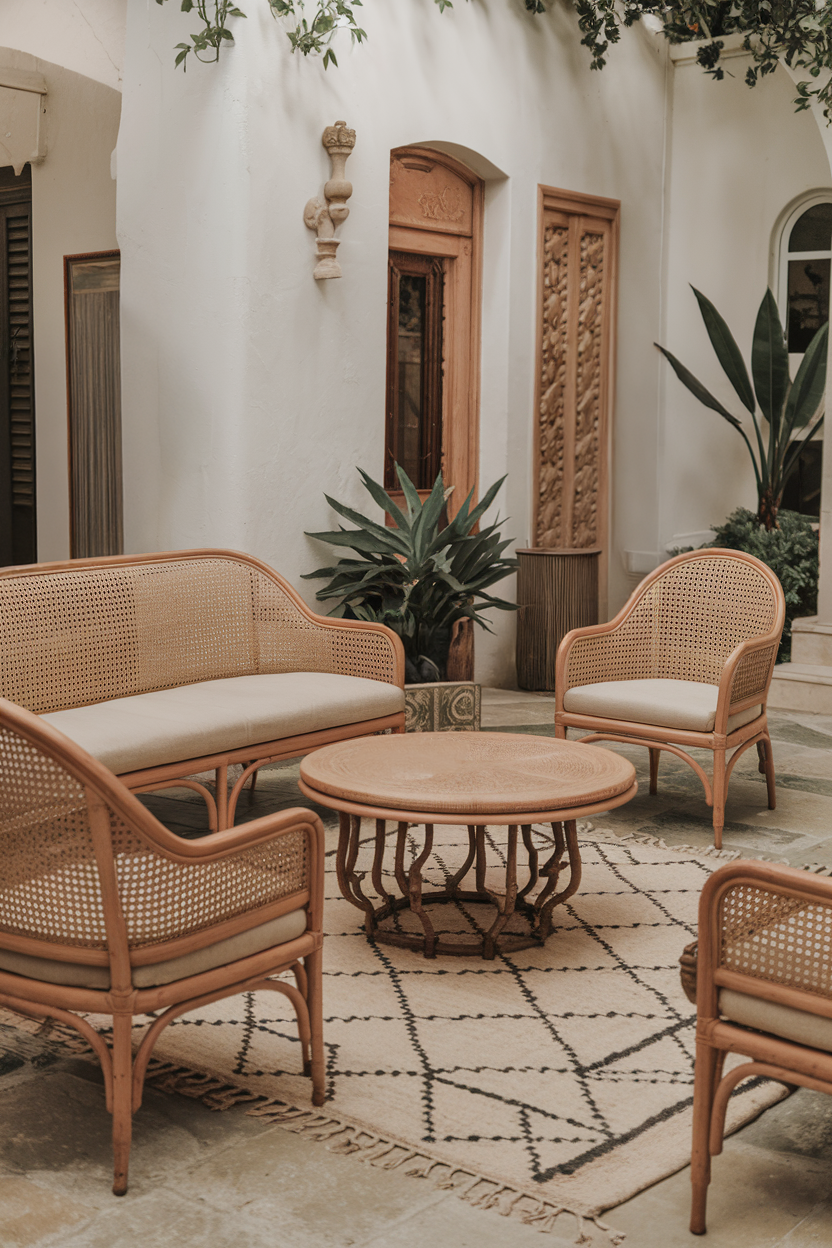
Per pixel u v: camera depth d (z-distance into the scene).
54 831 2.30
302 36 5.61
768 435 8.48
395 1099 2.67
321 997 2.66
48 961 2.36
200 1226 2.21
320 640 4.99
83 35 6.51
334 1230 2.20
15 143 7.54
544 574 7.25
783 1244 2.18
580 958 3.48
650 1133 2.55
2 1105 2.64
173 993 2.35
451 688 5.44
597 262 7.85
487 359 7.30
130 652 4.48
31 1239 2.16
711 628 5.09
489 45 6.84
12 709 2.23
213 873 2.41
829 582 7.25
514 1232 2.20
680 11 7.60
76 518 7.47
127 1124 2.30
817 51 6.97
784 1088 2.76
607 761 3.63
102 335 7.25
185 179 5.60
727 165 8.29
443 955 3.50
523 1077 2.78
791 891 2.13
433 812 3.22
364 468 6.21
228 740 4.13
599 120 7.70
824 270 8.23
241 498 5.60
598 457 8.04
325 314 5.93
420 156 6.81
